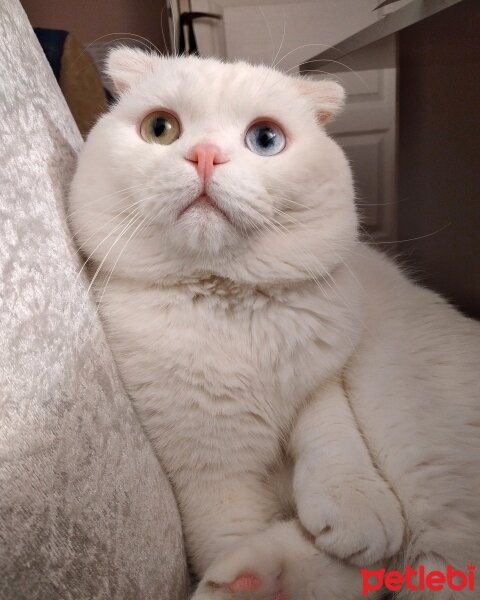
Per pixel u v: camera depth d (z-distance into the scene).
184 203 0.18
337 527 0.17
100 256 0.20
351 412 0.22
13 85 0.17
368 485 0.19
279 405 0.21
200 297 0.20
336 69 0.46
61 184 0.20
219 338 0.20
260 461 0.21
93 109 0.41
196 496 0.21
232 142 0.19
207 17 0.50
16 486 0.10
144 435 0.19
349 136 0.56
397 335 0.24
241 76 0.21
